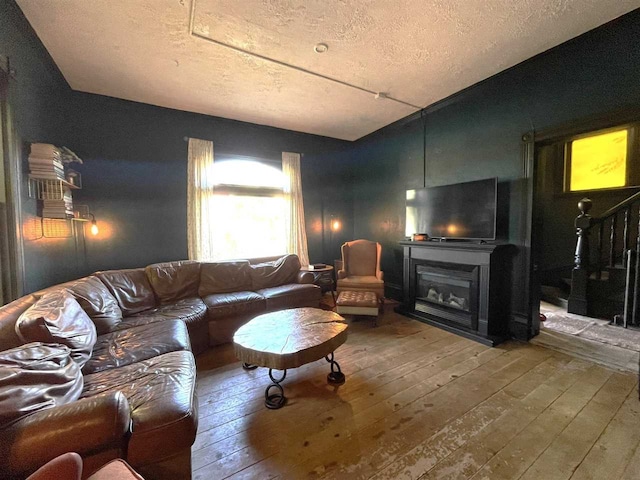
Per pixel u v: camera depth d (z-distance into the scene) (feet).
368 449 4.85
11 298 6.26
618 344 8.80
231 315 9.61
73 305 5.95
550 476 4.26
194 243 12.16
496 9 6.40
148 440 3.69
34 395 3.36
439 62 8.65
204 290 10.70
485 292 9.49
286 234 14.67
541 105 8.61
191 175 12.06
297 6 6.23
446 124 11.63
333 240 16.70
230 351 9.00
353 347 8.95
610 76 7.20
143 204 11.41
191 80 9.53
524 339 9.22
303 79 9.56
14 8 6.11
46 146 7.33
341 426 5.43
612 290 10.87
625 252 10.53
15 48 6.40
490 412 5.75
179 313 8.47
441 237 11.38
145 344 6.20
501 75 9.34
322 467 4.50
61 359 4.21
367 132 15.55
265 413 5.85
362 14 6.50
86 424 3.19
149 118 11.46
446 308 10.87
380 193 15.34
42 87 8.05
